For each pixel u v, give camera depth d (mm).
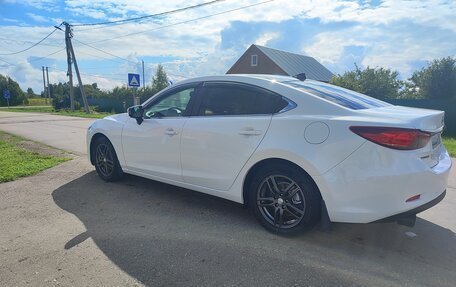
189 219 4078
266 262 3121
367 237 3635
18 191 5094
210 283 2805
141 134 4762
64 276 2887
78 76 31203
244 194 3883
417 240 3582
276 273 2947
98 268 3010
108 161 5461
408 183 2990
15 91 73188
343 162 3143
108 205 4523
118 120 5246
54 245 3416
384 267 3051
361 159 3078
